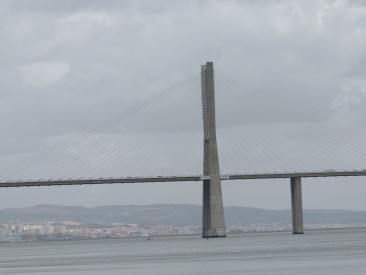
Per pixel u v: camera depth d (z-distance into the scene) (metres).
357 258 181.50
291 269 157.25
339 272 148.00
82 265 193.50
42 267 191.62
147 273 159.50
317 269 155.00
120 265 187.38
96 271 170.50
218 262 184.38
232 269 162.25
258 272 153.62
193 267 171.12
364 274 143.50
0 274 171.75
